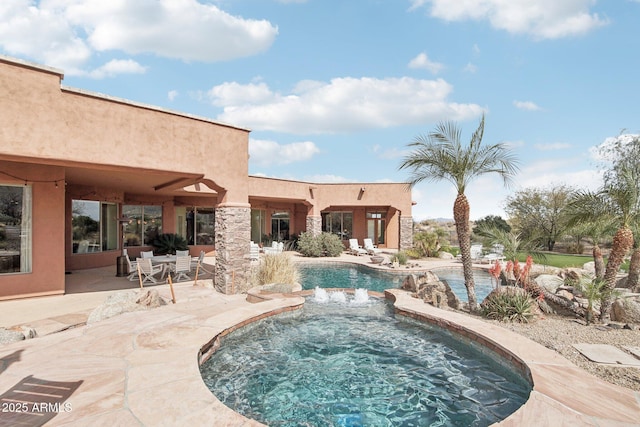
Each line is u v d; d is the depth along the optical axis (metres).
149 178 12.04
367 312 9.05
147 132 9.04
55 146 7.61
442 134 9.32
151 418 3.55
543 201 27.77
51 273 9.53
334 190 25.91
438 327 7.49
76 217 14.11
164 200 19.77
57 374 4.55
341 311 9.14
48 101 7.55
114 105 8.48
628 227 7.91
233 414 3.66
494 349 5.97
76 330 6.36
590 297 7.61
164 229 19.86
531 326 7.23
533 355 5.38
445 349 6.65
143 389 4.16
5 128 7.05
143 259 11.16
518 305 7.71
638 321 7.37
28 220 9.30
